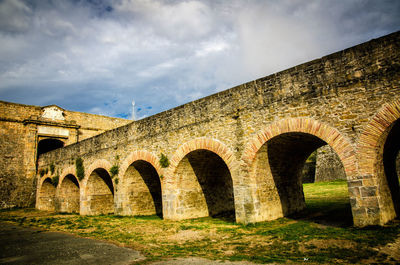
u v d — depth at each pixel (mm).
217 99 11680
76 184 21219
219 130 11359
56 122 26406
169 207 12805
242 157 10453
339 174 28203
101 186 18562
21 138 24562
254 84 10633
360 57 8383
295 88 9562
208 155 13109
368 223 7629
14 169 23547
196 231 9992
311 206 15016
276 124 9758
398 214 9109
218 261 6082
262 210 10555
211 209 14477
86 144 18828
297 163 13383
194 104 12508
